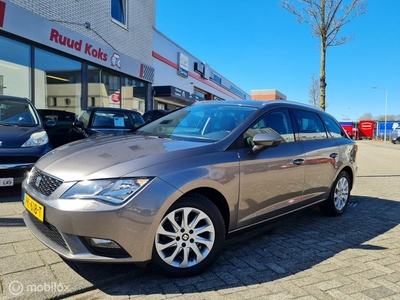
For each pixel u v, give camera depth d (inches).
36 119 239.8
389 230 168.1
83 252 92.7
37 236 103.3
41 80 395.2
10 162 186.9
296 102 173.2
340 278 112.0
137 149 110.8
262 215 131.7
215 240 111.0
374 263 125.5
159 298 94.7
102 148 114.8
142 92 640.4
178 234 103.9
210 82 1167.6
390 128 2124.8
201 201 107.0
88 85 477.1
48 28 389.4
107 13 503.5
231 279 108.3
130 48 577.3
